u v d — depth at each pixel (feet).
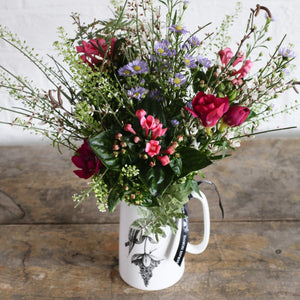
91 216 3.07
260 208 3.10
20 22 4.07
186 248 2.48
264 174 3.43
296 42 4.20
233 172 3.45
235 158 3.62
